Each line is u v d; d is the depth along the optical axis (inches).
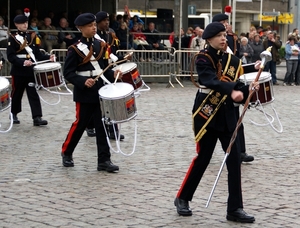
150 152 448.5
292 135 525.0
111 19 923.4
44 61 541.3
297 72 998.4
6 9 888.3
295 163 415.5
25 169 394.3
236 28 2175.2
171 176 375.9
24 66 541.0
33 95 558.6
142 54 924.0
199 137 289.4
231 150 288.4
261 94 395.9
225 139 291.7
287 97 808.9
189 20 1467.8
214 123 288.5
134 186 352.2
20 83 555.2
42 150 454.6
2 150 454.0
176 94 814.5
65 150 399.5
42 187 349.7
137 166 402.9
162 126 561.9
